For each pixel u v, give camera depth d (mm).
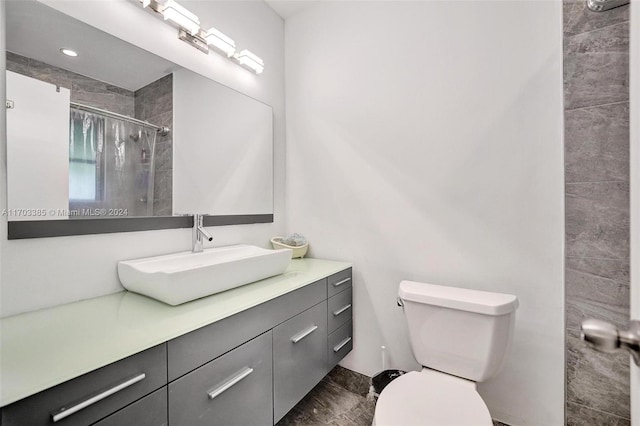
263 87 2037
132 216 1316
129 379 750
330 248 1985
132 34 1320
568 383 1273
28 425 600
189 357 898
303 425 1507
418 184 1647
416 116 1650
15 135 989
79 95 1154
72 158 1131
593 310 1213
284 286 1337
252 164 1947
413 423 919
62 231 1087
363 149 1839
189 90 1568
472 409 985
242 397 1084
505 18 1402
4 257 958
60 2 1098
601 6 1171
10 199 972
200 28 1572
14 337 818
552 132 1307
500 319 1144
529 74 1352
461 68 1517
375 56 1789
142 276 1105
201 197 1632
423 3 1622
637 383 582
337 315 1700
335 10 1960
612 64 1166
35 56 1039
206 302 1112
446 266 1571
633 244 599
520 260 1385
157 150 1424
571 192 1257
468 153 1504
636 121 572
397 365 1733
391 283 1744
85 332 851
